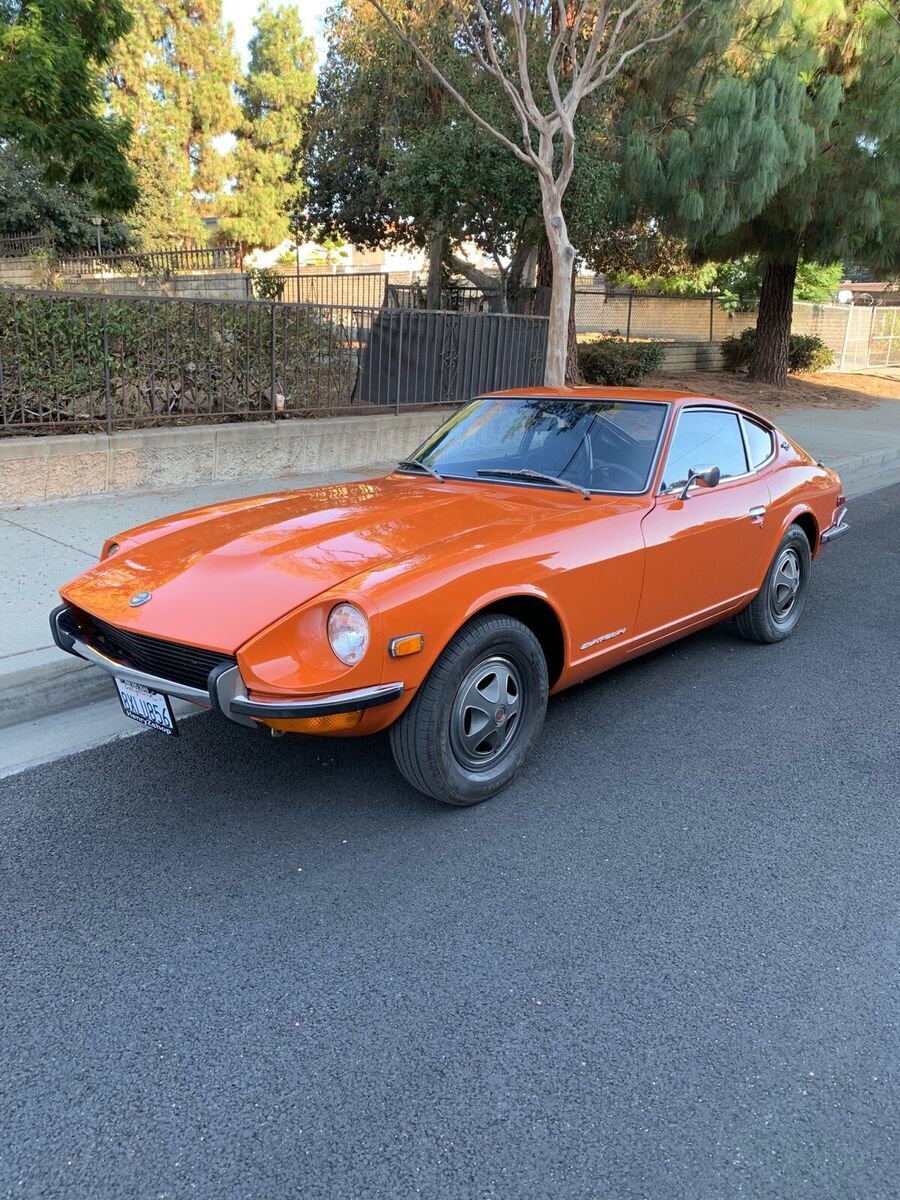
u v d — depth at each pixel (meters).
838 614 6.31
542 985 2.59
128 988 2.55
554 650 3.80
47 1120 2.11
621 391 4.73
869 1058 2.34
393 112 14.60
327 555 3.35
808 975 2.65
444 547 3.39
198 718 4.36
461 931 2.82
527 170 11.92
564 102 8.78
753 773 3.91
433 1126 2.11
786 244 18.19
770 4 13.96
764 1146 2.07
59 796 3.61
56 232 23.27
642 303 24.73
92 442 7.84
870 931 2.86
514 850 3.27
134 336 8.39
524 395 4.88
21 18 10.30
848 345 28.52
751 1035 2.41
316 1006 2.49
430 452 4.82
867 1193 1.96
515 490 4.25
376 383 10.38
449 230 13.77
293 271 39.41
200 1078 2.24
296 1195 1.93
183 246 33.12
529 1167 2.00
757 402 18.61
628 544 3.93
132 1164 2.00
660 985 2.60
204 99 34.72
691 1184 1.97
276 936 2.78
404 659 3.04
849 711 4.60
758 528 4.93
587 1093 2.21
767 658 5.36
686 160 13.83
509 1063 2.30
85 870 3.11
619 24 8.59
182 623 3.11
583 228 13.13
